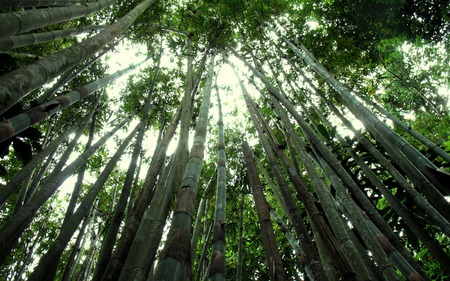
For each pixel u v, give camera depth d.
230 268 7.04
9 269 7.54
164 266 1.44
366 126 3.93
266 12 7.38
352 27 7.52
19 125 2.33
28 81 2.15
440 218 2.60
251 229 7.57
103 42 3.37
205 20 6.98
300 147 3.58
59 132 7.09
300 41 7.37
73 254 4.27
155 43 7.95
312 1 7.76
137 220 2.58
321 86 7.46
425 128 8.89
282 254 6.24
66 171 3.88
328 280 2.69
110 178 8.65
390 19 7.06
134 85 7.95
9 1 2.91
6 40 3.34
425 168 2.61
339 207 3.51
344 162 4.27
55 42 6.47
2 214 7.04
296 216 2.77
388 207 4.15
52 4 3.57
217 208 2.65
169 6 7.52
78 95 3.38
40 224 7.97
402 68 9.96
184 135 2.91
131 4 6.58
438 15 6.72
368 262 2.86
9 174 7.18
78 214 3.30
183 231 1.66
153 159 4.06
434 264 4.72
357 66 7.75
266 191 7.67
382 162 3.54
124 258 2.23
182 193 1.96
